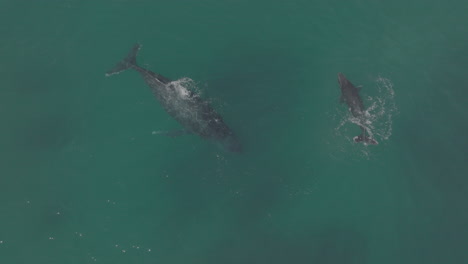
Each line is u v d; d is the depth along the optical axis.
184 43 37.19
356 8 39.22
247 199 30.70
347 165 31.41
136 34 37.56
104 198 30.72
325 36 37.69
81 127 33.31
